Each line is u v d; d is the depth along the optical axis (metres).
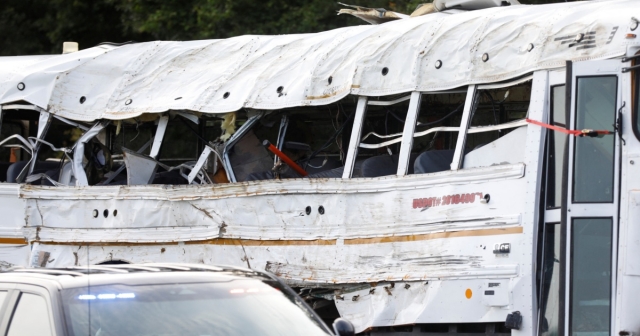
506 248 29.84
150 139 45.91
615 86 28.72
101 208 40.44
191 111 39.62
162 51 42.53
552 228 29.75
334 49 36.38
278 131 40.72
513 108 36.72
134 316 19.17
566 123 28.92
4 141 43.53
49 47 82.06
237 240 36.69
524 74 30.73
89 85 42.59
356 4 66.25
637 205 28.06
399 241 32.59
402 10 65.31
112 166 44.41
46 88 42.94
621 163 28.41
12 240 42.12
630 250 27.97
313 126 41.59
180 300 19.88
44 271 21.03
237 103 38.03
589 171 28.75
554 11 31.20
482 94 36.34
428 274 31.55
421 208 32.25
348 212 34.09
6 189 42.41
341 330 20.50
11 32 80.31
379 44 34.94
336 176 37.66
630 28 28.58
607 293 28.20
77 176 41.75
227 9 66.69
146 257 39.16
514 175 30.03
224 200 37.19
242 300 20.38
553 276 29.53
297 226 35.25
